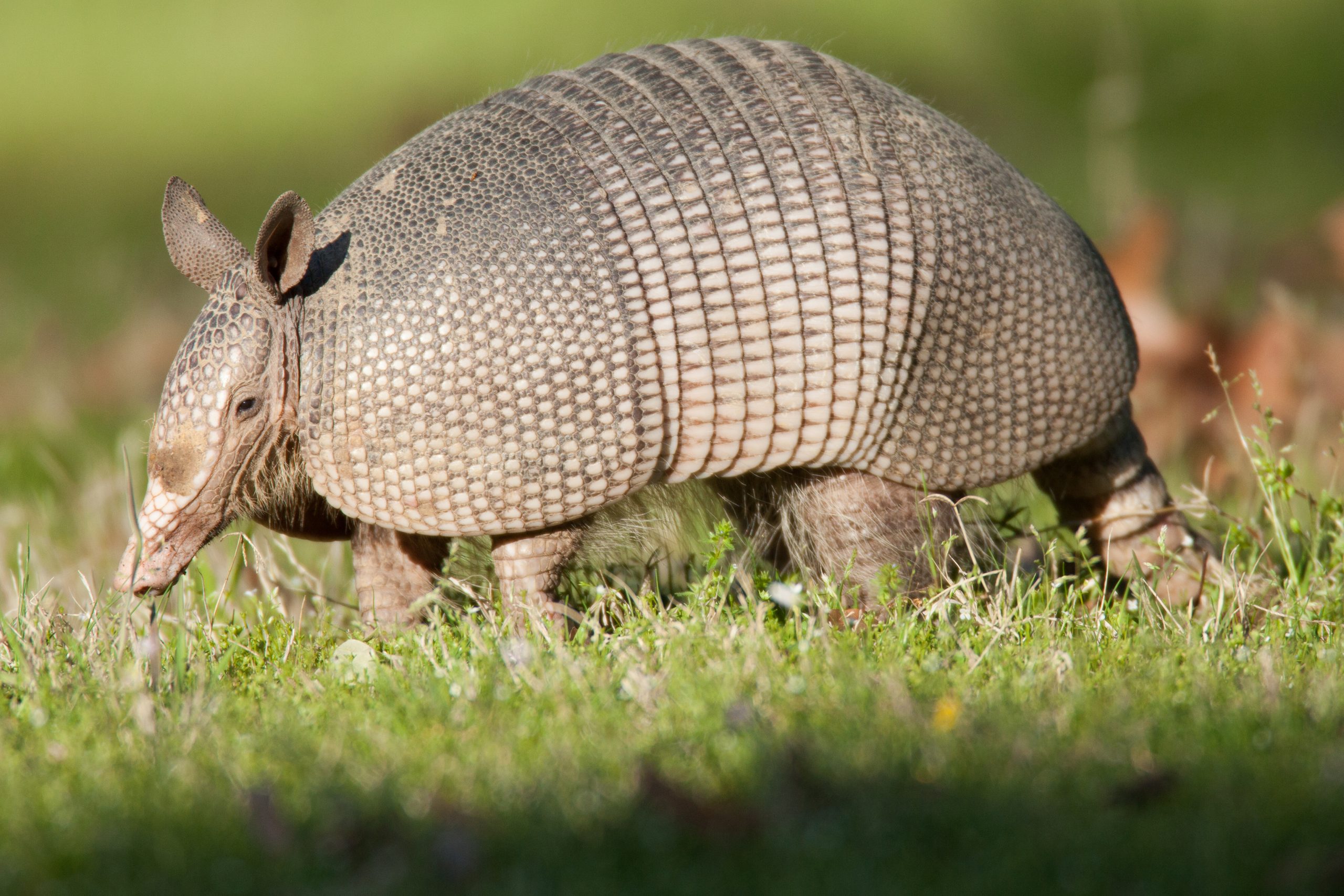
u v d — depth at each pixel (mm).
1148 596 12938
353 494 12047
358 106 61031
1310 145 50531
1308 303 23500
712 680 9953
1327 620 12461
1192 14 61312
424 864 7547
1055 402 13305
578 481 12086
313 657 12117
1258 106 55562
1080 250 13625
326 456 11977
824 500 13164
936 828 7773
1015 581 12633
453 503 11992
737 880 7246
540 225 11930
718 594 12594
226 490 12070
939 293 12570
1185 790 8109
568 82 12867
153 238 47156
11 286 40938
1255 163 47812
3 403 29312
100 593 12969
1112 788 8180
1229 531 14172
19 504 19641
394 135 55000
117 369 30359
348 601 15648
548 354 11812
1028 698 9695
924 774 8352
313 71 65312
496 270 11812
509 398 11797
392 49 64875
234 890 7441
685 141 12297
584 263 11898
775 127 12469
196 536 12188
